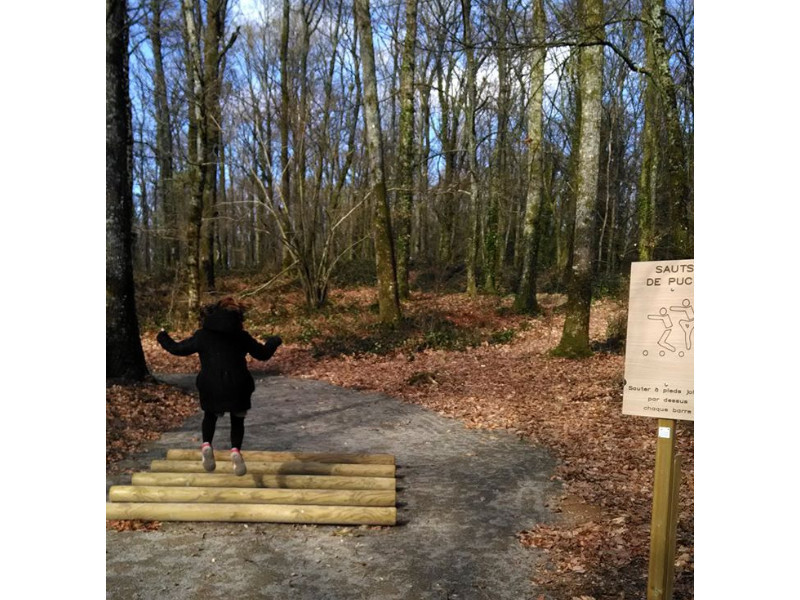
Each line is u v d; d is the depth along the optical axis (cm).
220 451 631
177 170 2766
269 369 1335
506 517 520
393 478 567
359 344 1538
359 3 1641
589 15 1130
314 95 2305
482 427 852
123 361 990
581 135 1277
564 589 390
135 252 2664
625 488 585
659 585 327
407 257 2209
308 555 439
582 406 930
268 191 2156
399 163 2169
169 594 379
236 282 2647
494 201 2491
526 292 2017
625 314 1471
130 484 575
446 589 391
